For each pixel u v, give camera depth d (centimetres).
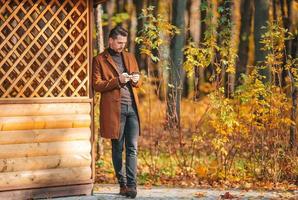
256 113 1022
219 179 1011
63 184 871
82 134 885
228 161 1032
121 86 855
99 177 1041
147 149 1302
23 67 864
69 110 874
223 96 1013
